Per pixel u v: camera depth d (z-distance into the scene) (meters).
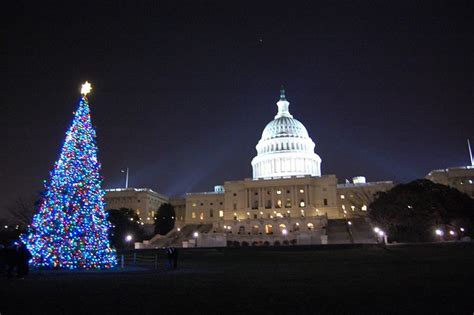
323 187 138.75
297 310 13.32
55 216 31.56
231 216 141.38
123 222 103.44
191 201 153.12
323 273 27.80
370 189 140.62
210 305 14.50
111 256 34.28
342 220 115.62
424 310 12.80
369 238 85.88
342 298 15.59
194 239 95.69
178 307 14.15
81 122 33.91
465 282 19.95
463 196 82.00
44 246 31.11
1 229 82.56
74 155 32.91
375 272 27.34
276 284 20.98
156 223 125.50
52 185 32.44
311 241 90.12
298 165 152.62
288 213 133.88
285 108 175.88
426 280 21.14
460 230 79.50
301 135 162.00
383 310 12.98
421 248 56.34
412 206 78.94
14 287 19.62
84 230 32.00
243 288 19.34
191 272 30.58
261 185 140.00
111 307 14.19
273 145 159.38
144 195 152.38
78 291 18.36
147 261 49.44
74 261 31.44
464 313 12.24
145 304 14.78
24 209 80.31
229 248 68.06
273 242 95.19
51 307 14.17
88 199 32.69
